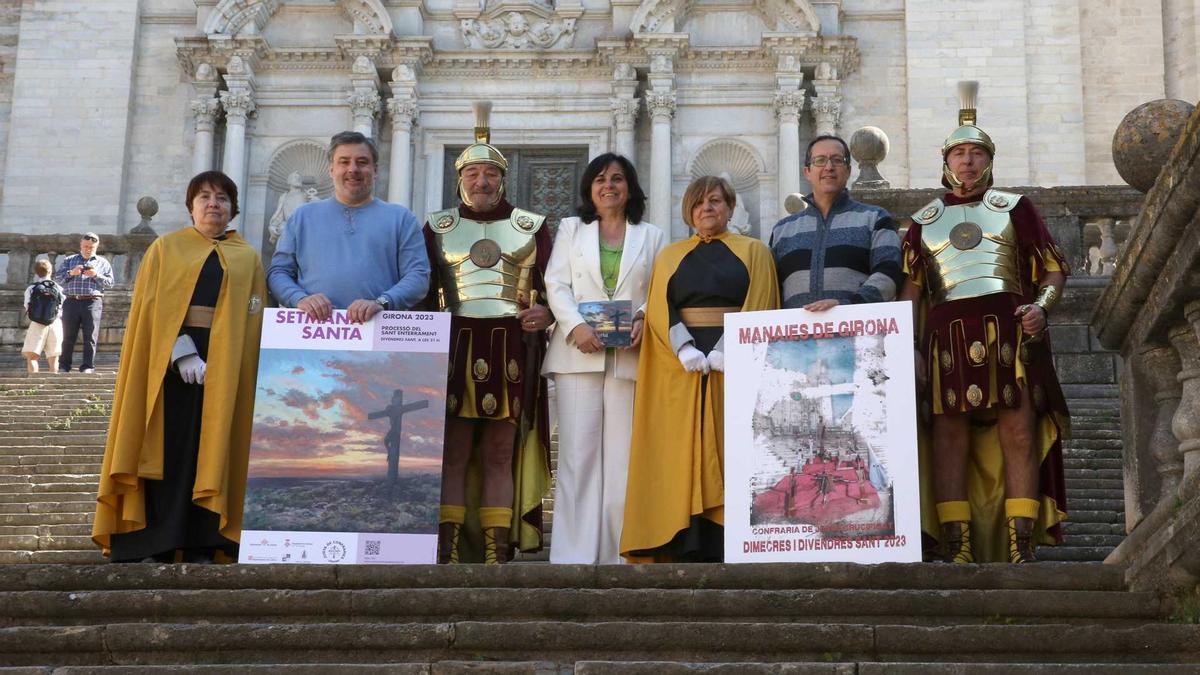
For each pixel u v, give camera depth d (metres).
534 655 6.51
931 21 29.92
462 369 8.82
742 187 29.61
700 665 6.14
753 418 7.86
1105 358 15.51
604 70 29.94
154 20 31.17
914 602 6.85
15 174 30.41
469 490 9.01
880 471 7.67
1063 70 29.80
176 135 30.64
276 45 29.84
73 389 17.72
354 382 8.22
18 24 31.48
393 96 29.69
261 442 8.11
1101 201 16.91
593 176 9.12
